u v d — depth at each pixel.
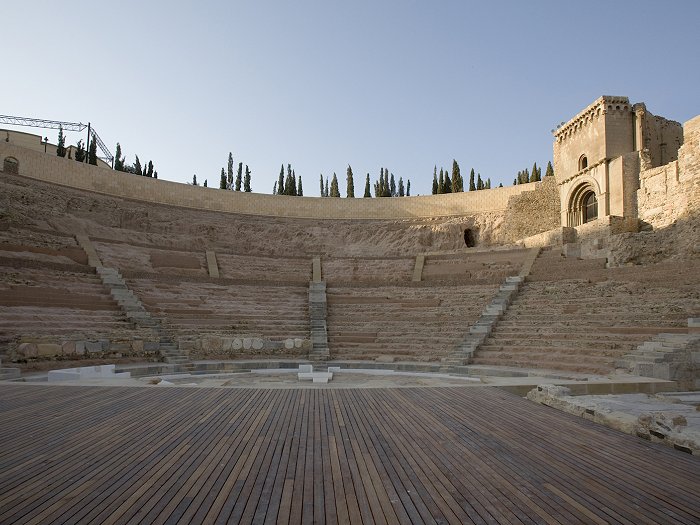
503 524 4.75
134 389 13.10
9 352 18.33
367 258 41.00
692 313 20.25
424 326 27.25
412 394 12.40
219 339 24.23
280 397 11.89
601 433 8.49
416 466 6.52
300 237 49.06
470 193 49.69
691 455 7.20
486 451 7.29
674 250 29.81
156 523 4.67
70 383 14.41
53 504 5.10
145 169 69.62
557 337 22.02
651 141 39.97
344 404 10.98
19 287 24.50
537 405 11.09
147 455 6.89
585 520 4.88
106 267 31.33
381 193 77.75
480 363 21.81
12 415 9.63
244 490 5.56
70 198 40.97
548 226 44.62
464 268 37.28
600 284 26.69
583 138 41.47
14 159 39.28
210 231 46.62
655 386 14.48
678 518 4.96
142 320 25.25
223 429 8.49
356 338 26.75
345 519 4.81
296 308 30.98
